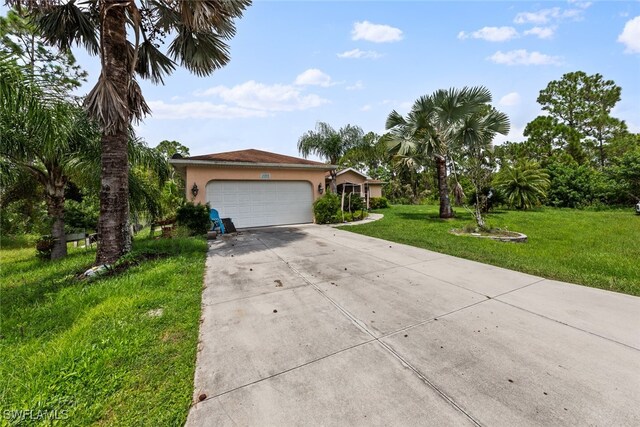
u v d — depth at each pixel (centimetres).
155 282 394
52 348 234
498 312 302
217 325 278
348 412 165
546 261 510
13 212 1094
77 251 850
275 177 1071
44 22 548
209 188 972
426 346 237
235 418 162
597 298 337
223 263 521
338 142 1606
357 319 290
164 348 235
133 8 511
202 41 637
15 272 560
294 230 955
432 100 1045
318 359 220
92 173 666
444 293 361
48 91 478
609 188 1542
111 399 177
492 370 202
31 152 632
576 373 196
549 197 1720
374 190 2277
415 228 935
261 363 216
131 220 839
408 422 157
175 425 158
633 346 230
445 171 1174
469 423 155
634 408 163
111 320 282
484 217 1188
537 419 157
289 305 328
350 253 595
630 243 659
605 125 2230
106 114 470
